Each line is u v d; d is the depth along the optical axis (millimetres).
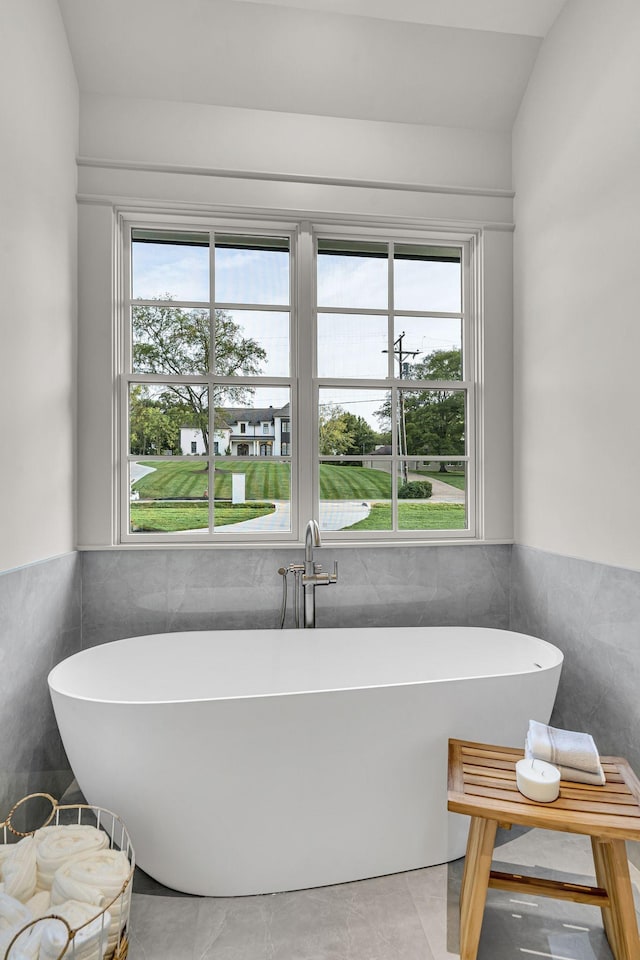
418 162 2750
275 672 2441
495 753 1703
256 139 2633
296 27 2449
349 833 1765
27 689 1939
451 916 1640
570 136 2342
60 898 1398
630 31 1994
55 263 2238
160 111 2576
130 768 1660
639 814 1399
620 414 2051
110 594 2521
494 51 2582
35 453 2037
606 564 2127
